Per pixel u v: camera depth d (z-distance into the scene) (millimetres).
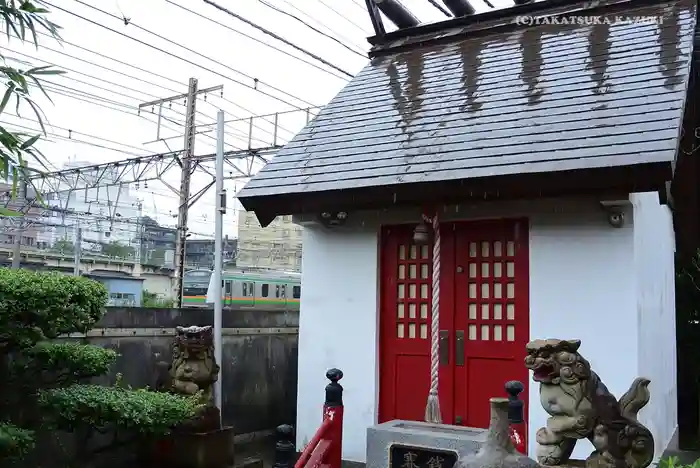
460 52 9734
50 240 29594
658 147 5590
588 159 5820
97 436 7422
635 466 5027
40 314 5727
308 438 8141
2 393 6227
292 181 7613
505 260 7379
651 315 7309
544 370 5297
